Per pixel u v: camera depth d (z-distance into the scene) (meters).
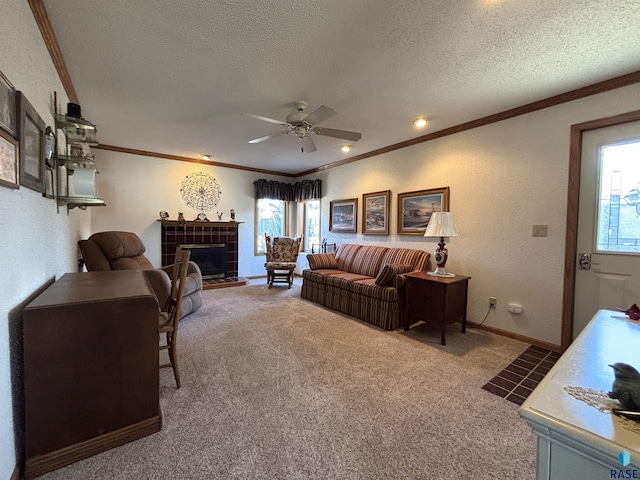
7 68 1.22
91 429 1.39
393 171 4.25
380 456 1.41
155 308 1.53
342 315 3.68
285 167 5.98
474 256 3.27
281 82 2.41
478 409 1.79
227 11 1.62
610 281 2.41
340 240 5.30
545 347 2.73
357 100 2.74
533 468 1.34
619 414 0.59
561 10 1.58
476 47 1.92
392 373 2.22
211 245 5.53
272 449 1.44
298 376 2.16
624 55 2.00
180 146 4.46
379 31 1.78
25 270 1.41
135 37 1.86
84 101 2.81
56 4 1.57
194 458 1.38
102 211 4.56
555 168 2.66
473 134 3.26
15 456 1.24
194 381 2.07
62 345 1.33
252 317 3.55
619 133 2.34
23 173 1.32
